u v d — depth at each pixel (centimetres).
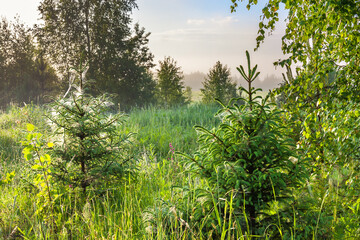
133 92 2880
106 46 2855
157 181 574
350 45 345
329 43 377
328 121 374
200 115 1361
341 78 359
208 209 306
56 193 439
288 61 386
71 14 2773
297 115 417
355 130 338
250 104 316
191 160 332
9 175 438
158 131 1073
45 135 488
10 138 965
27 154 373
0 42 3612
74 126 468
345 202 339
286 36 386
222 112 331
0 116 1498
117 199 464
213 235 299
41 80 3456
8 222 400
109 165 477
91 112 488
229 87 2814
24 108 1288
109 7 2862
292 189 313
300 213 294
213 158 321
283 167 310
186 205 325
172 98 3155
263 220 306
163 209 326
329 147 370
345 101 353
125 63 2856
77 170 479
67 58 2817
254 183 298
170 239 287
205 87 2908
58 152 460
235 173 294
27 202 463
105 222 383
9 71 3653
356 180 342
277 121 324
